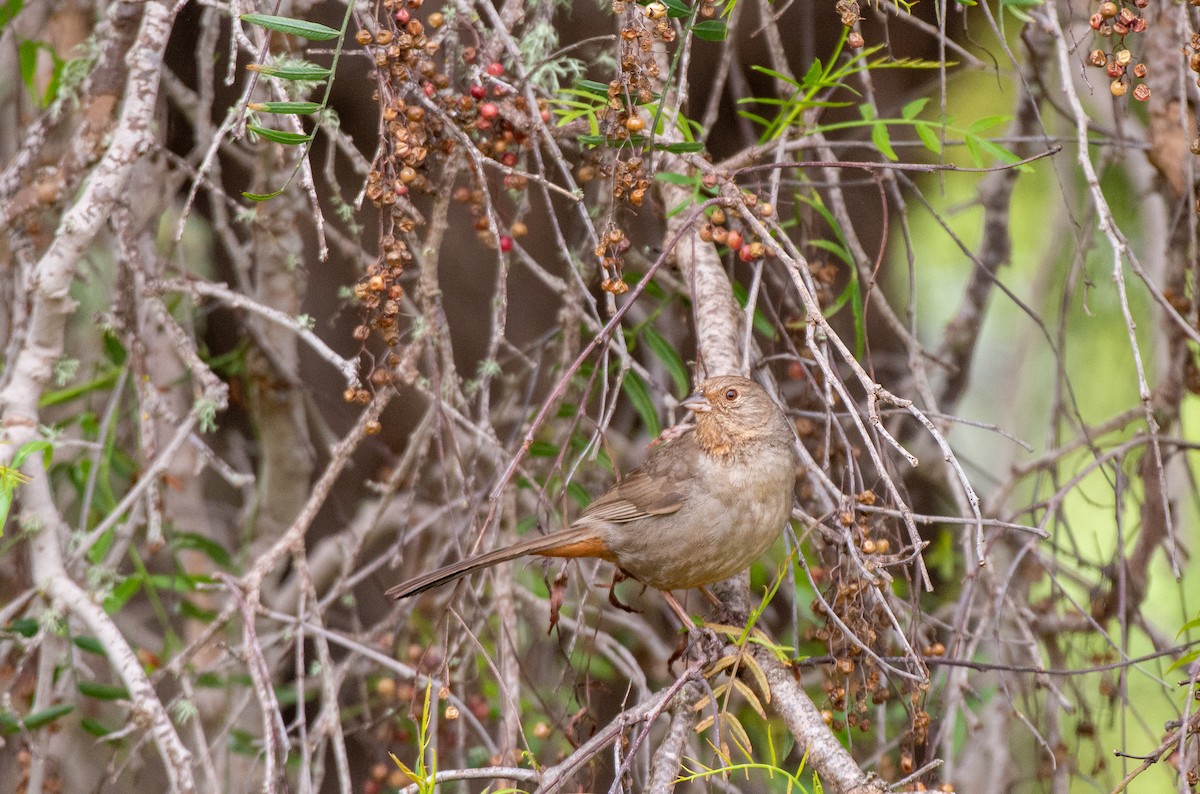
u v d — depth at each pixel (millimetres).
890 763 10164
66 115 11062
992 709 11266
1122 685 8242
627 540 8930
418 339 9023
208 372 9508
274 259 11938
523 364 13531
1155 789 13055
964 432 15852
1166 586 14055
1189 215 9172
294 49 9859
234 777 12984
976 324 13102
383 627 10992
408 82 7363
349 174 13305
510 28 8750
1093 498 15500
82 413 11938
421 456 9516
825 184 9688
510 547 8648
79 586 9305
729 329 9148
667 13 7215
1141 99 7473
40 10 11492
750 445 8758
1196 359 10688
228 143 10656
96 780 13070
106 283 11648
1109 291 13031
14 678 9117
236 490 15836
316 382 14602
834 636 8078
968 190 15266
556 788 6863
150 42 8789
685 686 7816
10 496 8078
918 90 13727
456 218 13914
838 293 13906
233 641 12977
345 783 8672
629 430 14172
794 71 13688
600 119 8094
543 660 12477
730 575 9094
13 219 9523
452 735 11031
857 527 7629
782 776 11102
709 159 9578
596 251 7676
